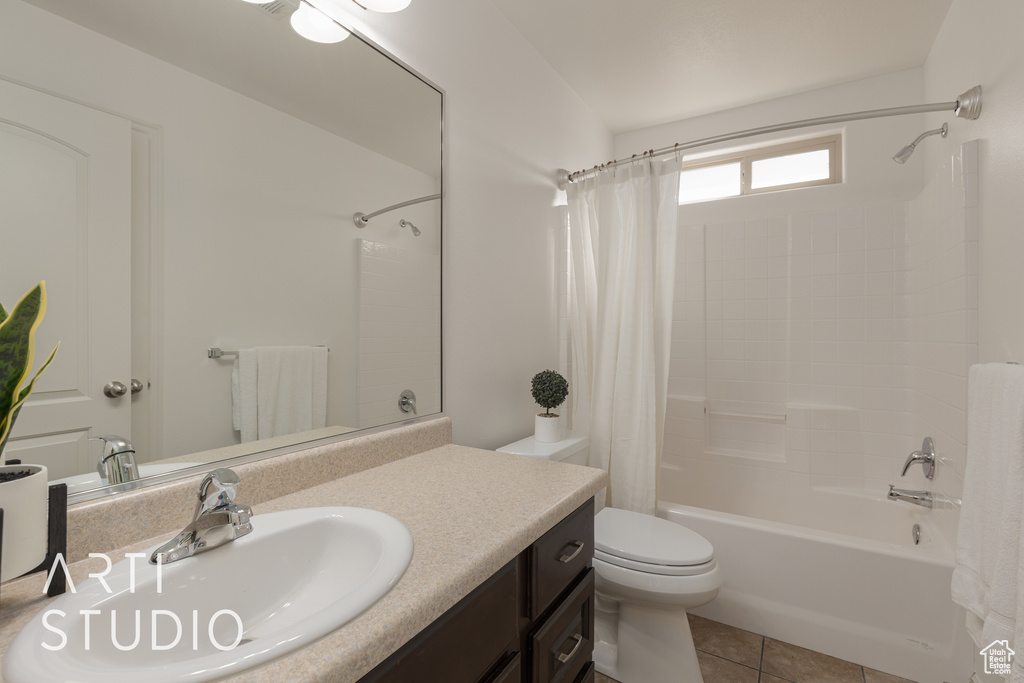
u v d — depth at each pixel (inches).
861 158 99.3
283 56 42.1
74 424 29.5
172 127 34.3
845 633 66.5
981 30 63.3
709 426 111.3
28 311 23.4
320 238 45.3
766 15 77.3
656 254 79.1
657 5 74.4
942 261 76.5
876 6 75.3
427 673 25.0
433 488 41.9
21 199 27.3
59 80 28.8
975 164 65.1
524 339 80.5
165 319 33.9
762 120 106.7
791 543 70.2
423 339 58.2
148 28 33.0
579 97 102.5
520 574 34.7
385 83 52.7
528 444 73.4
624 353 79.3
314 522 32.7
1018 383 40.5
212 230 36.7
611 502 80.6
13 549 22.2
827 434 99.0
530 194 82.7
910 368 93.8
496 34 73.9
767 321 106.3
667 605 59.4
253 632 27.8
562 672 39.4
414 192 56.7
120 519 30.2
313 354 44.6
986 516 44.6
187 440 35.1
